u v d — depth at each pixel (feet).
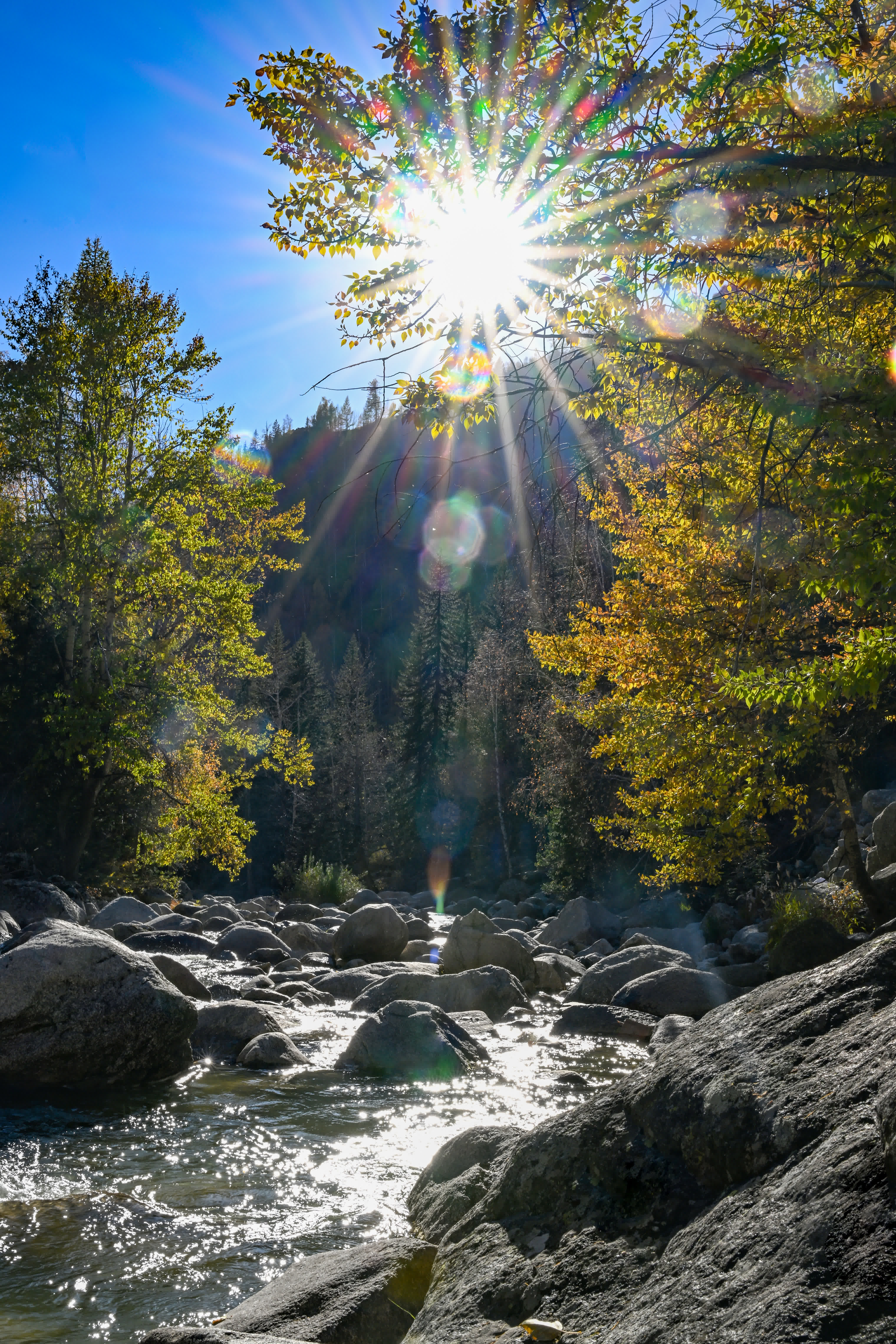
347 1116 29.81
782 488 20.25
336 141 15.20
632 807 49.44
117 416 83.30
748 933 65.92
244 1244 19.58
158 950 68.13
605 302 15.80
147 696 83.46
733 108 15.84
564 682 100.37
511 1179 14.42
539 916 115.65
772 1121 11.02
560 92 14.93
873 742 88.02
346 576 476.54
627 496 42.83
